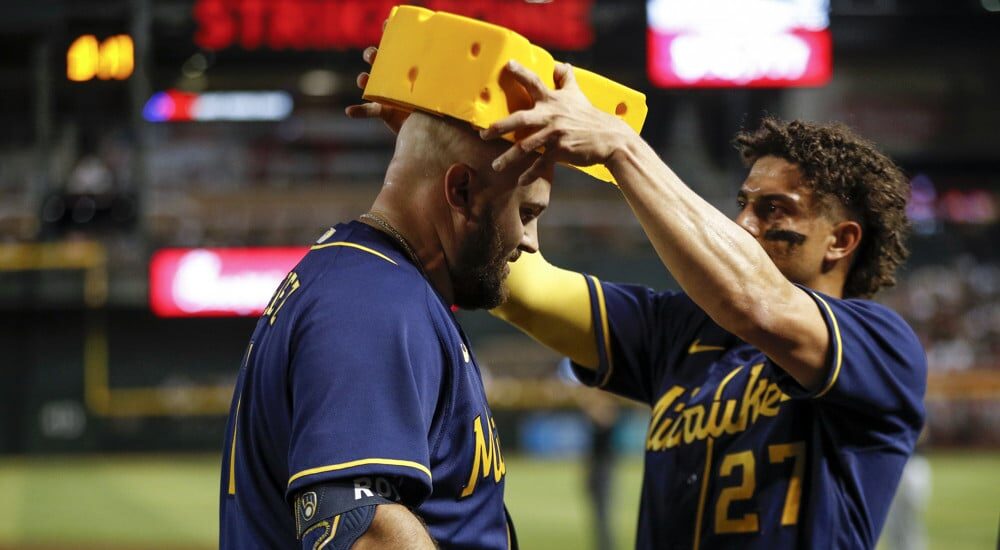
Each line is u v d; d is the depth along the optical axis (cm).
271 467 162
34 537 1012
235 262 1931
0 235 1950
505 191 169
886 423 208
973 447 1841
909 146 2339
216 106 2030
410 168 174
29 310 1945
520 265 230
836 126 230
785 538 209
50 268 1912
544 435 1903
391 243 171
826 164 220
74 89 1560
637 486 1362
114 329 1980
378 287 160
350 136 2173
